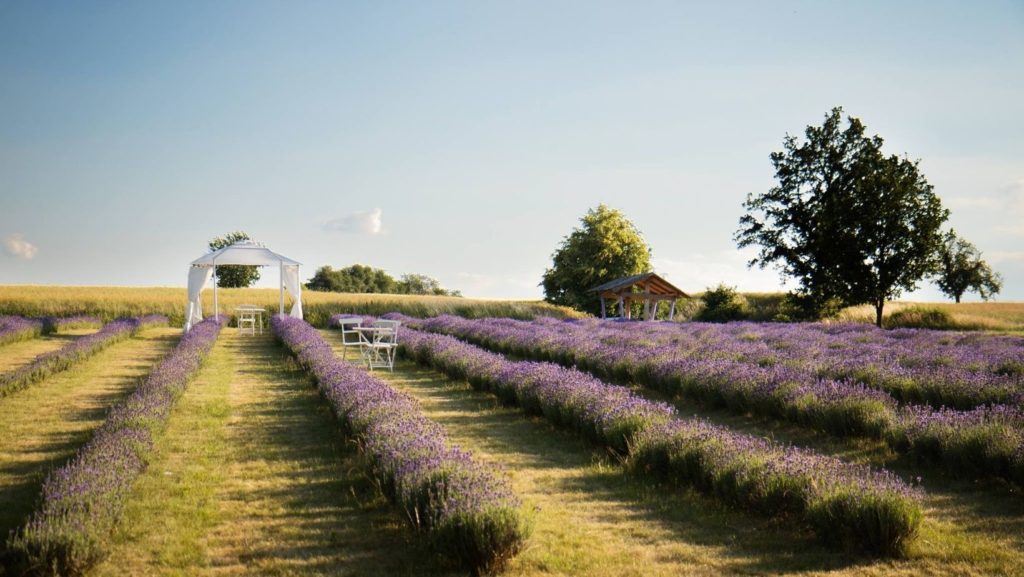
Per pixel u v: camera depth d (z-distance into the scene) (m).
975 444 7.01
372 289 109.19
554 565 5.07
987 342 18.08
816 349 15.91
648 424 8.16
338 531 5.85
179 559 5.25
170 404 10.62
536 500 6.74
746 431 9.91
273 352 21.38
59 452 8.62
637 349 15.50
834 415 9.10
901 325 37.75
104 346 21.27
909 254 35.28
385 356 20.16
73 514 5.06
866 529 5.18
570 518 6.19
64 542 4.73
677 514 6.23
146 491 6.95
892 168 36.50
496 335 21.88
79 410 11.41
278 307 37.22
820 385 10.26
